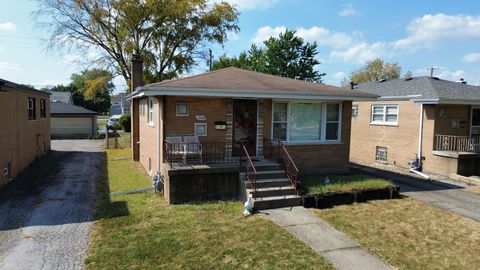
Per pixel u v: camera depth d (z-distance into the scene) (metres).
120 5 29.17
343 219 8.84
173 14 31.14
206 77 12.36
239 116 12.02
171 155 10.52
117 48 31.45
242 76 13.35
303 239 7.48
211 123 11.53
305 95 11.85
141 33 31.12
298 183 10.49
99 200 10.50
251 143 12.26
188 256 6.56
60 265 6.22
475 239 7.72
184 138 11.23
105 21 29.95
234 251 6.80
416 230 8.20
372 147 19.38
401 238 7.68
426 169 16.16
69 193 11.43
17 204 10.12
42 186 12.51
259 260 6.45
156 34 31.94
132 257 6.49
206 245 7.07
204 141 11.50
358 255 6.76
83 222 8.51
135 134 18.91
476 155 15.01
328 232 7.93
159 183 11.07
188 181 10.03
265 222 8.46
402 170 16.31
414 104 16.72
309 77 47.28
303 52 47.06
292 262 6.39
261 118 12.24
